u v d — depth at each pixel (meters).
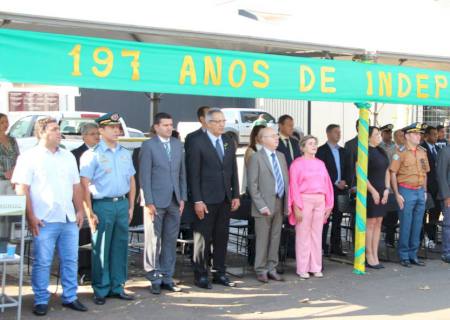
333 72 7.96
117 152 6.98
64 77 6.16
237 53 7.22
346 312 6.85
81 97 26.66
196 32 6.86
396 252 10.22
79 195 6.73
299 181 8.39
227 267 8.90
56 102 22.00
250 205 8.65
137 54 6.56
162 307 6.86
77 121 14.35
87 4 6.31
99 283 6.98
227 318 6.54
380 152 8.88
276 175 8.08
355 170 9.48
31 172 6.32
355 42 8.19
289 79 7.60
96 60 6.32
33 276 6.45
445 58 8.88
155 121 7.34
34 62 6.00
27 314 6.46
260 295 7.48
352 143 9.53
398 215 9.45
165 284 7.52
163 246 7.47
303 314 6.75
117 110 27.55
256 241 8.16
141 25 6.50
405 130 9.23
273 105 27.06
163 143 7.30
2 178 8.03
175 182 7.35
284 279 8.30
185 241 8.25
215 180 7.58
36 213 6.36
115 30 6.43
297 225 8.41
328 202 8.52
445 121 16.81
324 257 9.74
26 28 7.19
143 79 6.61
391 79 8.45
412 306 7.14
